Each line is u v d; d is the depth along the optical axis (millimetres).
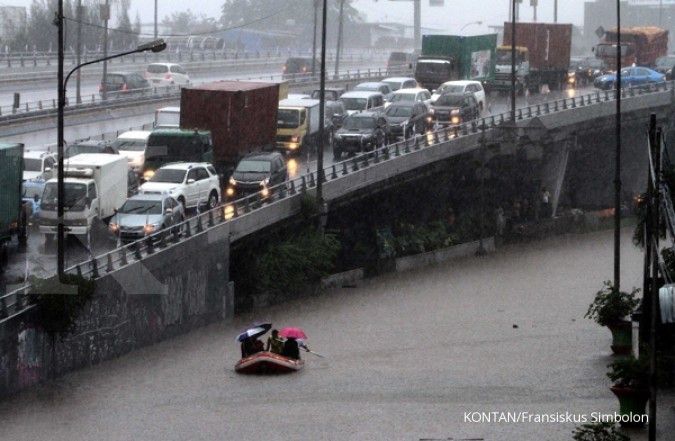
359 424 91000
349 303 144250
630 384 86062
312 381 105188
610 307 115000
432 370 109688
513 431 88938
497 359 115188
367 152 167125
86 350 106562
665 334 92438
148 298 115625
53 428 89625
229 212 131875
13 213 110625
